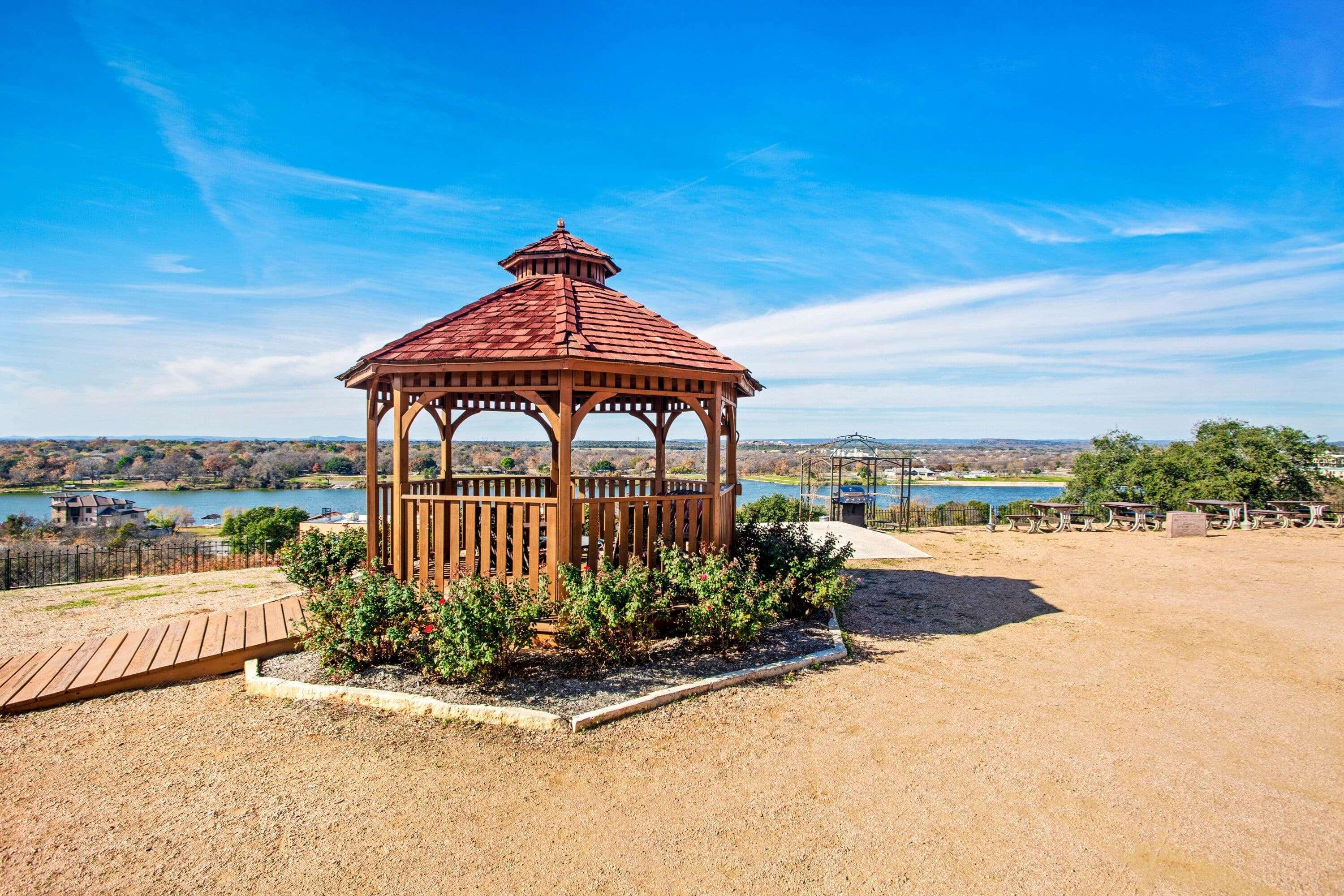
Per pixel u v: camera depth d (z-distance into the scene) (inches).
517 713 201.8
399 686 222.5
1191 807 159.6
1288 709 220.4
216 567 511.8
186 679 237.5
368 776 172.6
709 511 315.3
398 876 133.5
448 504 297.1
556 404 417.1
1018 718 209.6
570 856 139.6
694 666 244.4
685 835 146.6
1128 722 207.9
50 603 361.1
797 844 143.6
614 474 442.0
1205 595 392.8
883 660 263.7
